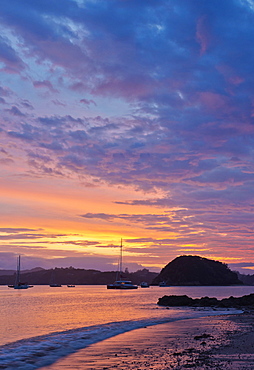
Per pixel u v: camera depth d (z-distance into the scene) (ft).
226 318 175.63
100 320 177.06
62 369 67.05
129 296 510.58
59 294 590.55
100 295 547.08
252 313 213.05
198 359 71.36
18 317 198.59
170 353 80.33
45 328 145.07
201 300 305.94
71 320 179.22
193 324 146.72
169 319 173.27
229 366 63.62
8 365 71.51
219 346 87.51
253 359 70.23
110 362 72.23
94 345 94.53
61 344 96.68
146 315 205.57
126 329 130.31
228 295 572.10
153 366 66.44
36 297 476.95
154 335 112.98
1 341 105.09
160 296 511.40
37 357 79.20
